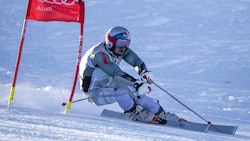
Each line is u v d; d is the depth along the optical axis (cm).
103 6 5566
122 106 1191
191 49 4044
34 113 919
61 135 586
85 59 1229
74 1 1166
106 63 1160
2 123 641
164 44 4188
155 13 5419
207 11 5594
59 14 1155
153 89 2370
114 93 1194
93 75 1218
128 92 1198
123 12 5409
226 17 5434
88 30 4622
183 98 2156
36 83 2177
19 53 1102
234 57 3812
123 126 888
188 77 3045
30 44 3831
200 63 3522
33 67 2878
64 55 3509
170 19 5234
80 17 1172
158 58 3622
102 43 1210
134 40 4291
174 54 3806
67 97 1585
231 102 2178
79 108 1380
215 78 3084
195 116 1585
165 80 2822
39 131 597
